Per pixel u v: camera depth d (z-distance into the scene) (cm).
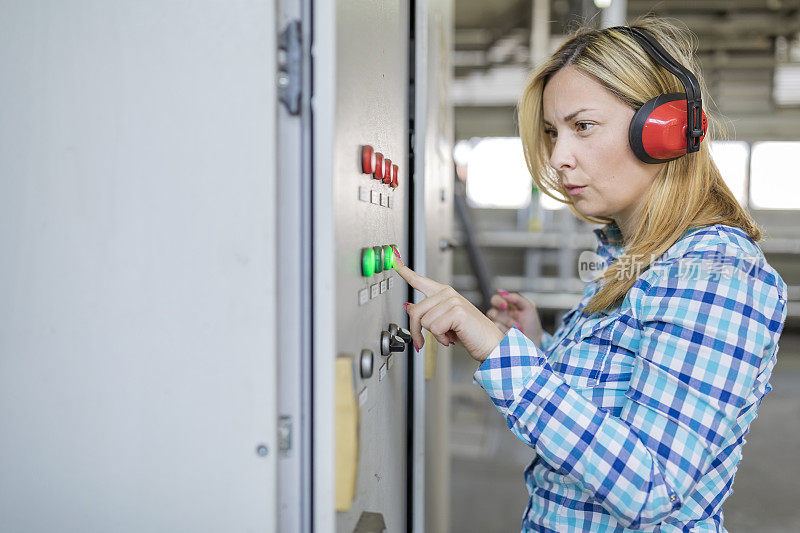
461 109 743
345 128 62
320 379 58
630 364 76
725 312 65
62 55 59
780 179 705
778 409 440
